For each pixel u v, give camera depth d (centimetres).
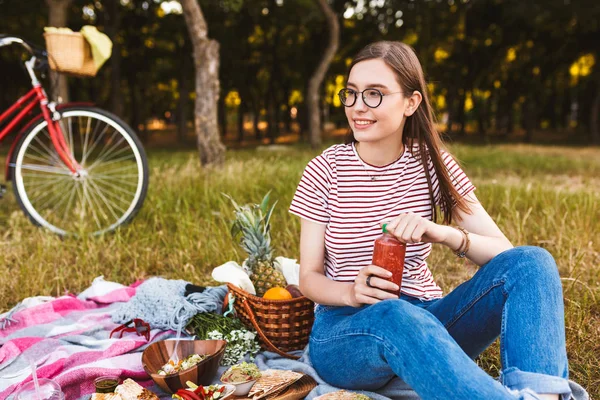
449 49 2784
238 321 262
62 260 380
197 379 210
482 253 197
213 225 438
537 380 157
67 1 858
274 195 574
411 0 2156
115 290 323
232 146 2477
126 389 205
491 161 1111
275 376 215
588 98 2712
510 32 2467
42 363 241
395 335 166
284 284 271
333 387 208
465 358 158
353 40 2480
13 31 1945
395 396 207
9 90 2589
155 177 647
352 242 206
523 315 168
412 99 197
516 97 2931
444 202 211
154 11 2198
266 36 2545
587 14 1797
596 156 1351
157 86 3262
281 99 3186
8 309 312
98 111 459
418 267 210
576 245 393
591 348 251
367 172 205
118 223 445
